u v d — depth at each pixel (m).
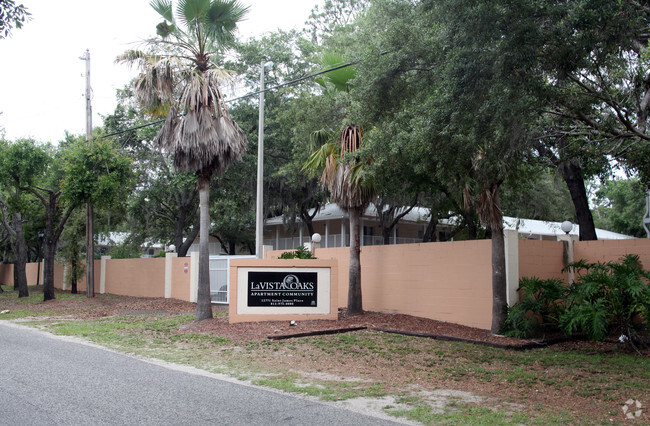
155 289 24.52
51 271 25.27
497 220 11.73
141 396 7.19
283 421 6.12
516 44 9.59
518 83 9.81
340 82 15.05
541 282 11.56
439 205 21.17
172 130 14.84
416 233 35.94
